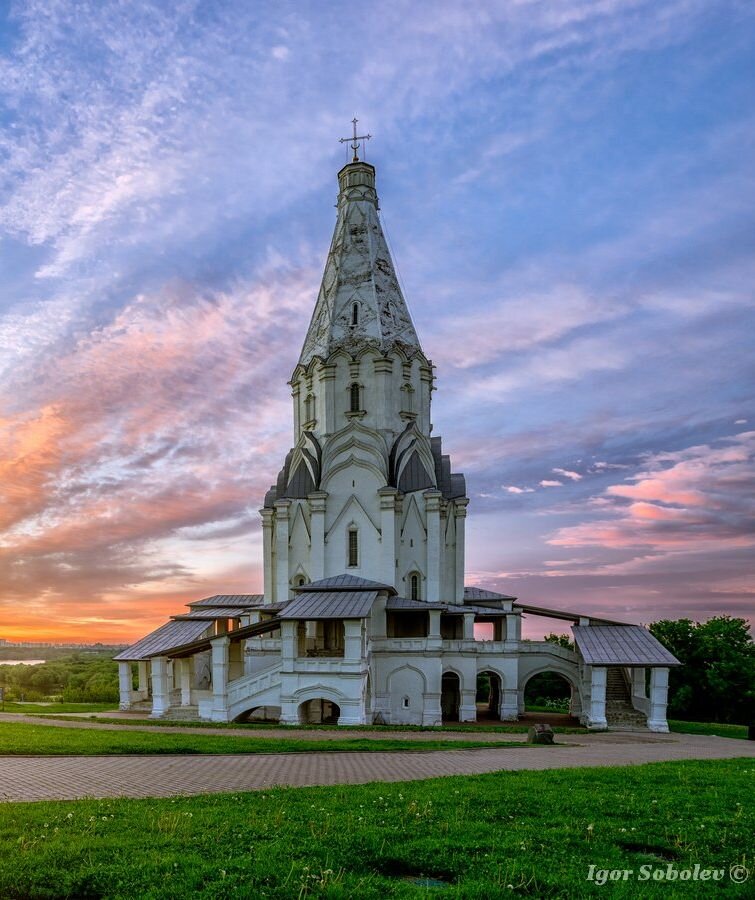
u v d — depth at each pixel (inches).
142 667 2066.9
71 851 422.6
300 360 2449.6
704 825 519.2
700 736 1594.5
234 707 1700.3
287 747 1013.8
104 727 1406.3
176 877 386.9
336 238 2511.1
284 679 1672.0
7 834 466.6
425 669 1893.5
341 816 518.9
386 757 951.6
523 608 2150.6
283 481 2367.1
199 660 2206.0
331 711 1921.8
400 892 372.2
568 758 1000.9
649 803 589.3
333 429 2233.0
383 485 2106.3
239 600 2445.9
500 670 2017.7
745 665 2377.0
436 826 498.0
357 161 2529.5
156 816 515.2
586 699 1892.2
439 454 2384.4
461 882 389.7
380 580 2043.6
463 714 1950.1
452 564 2233.0
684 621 2573.8
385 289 2379.4
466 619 2030.0
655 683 1724.9
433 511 2118.6
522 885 383.6
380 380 2224.4
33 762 849.5
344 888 374.0
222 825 484.7
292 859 419.5
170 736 1147.9
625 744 1307.8
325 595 1825.8
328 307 2377.0
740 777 753.6
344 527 2118.6
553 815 543.2
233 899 358.9
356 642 1652.3
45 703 2418.8
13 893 374.3
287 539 2176.4
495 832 485.7
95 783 703.7
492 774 764.0
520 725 1855.3
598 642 1865.2
